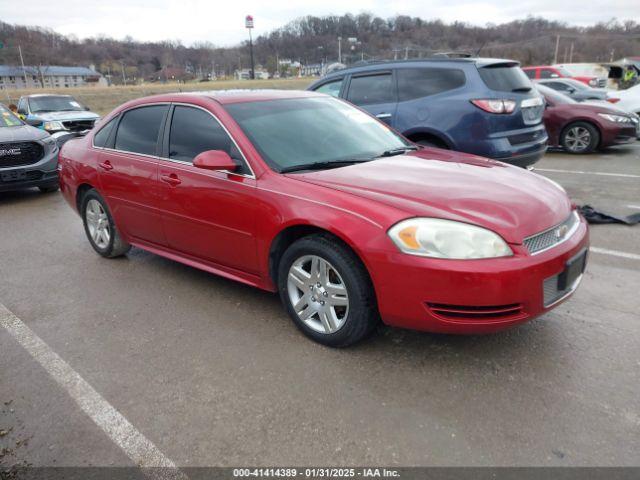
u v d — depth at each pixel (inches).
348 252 114.8
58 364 123.0
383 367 116.0
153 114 166.4
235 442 95.0
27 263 196.5
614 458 87.7
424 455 90.0
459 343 124.5
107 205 182.9
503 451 90.0
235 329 136.3
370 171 130.4
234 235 137.8
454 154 155.7
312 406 103.8
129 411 104.7
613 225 213.9
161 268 184.2
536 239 108.1
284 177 127.9
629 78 840.3
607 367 113.0
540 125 260.2
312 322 127.1
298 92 171.5
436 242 103.4
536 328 130.3
